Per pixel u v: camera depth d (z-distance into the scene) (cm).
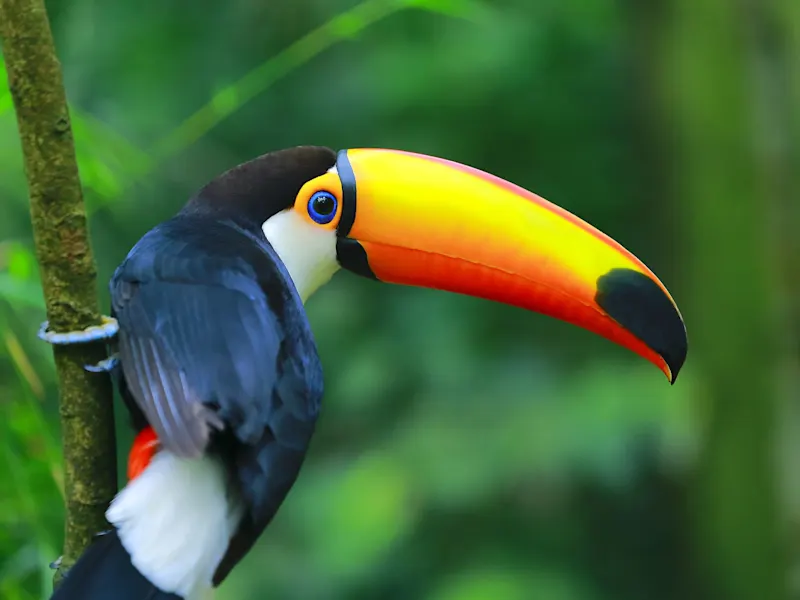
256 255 392
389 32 910
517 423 796
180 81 922
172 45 928
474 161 907
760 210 908
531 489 829
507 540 830
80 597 332
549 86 916
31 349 511
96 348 365
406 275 448
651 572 892
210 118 598
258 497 347
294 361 373
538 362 835
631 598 873
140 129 884
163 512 346
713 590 897
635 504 889
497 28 906
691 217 914
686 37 913
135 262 382
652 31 927
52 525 505
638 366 809
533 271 444
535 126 918
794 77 945
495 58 893
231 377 346
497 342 855
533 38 915
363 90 902
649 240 948
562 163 930
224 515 352
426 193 441
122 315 368
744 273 903
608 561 880
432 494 780
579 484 817
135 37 920
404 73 889
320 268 443
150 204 806
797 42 945
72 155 358
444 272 446
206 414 336
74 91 848
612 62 942
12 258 489
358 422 870
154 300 365
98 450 366
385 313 882
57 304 361
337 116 916
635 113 939
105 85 901
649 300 441
